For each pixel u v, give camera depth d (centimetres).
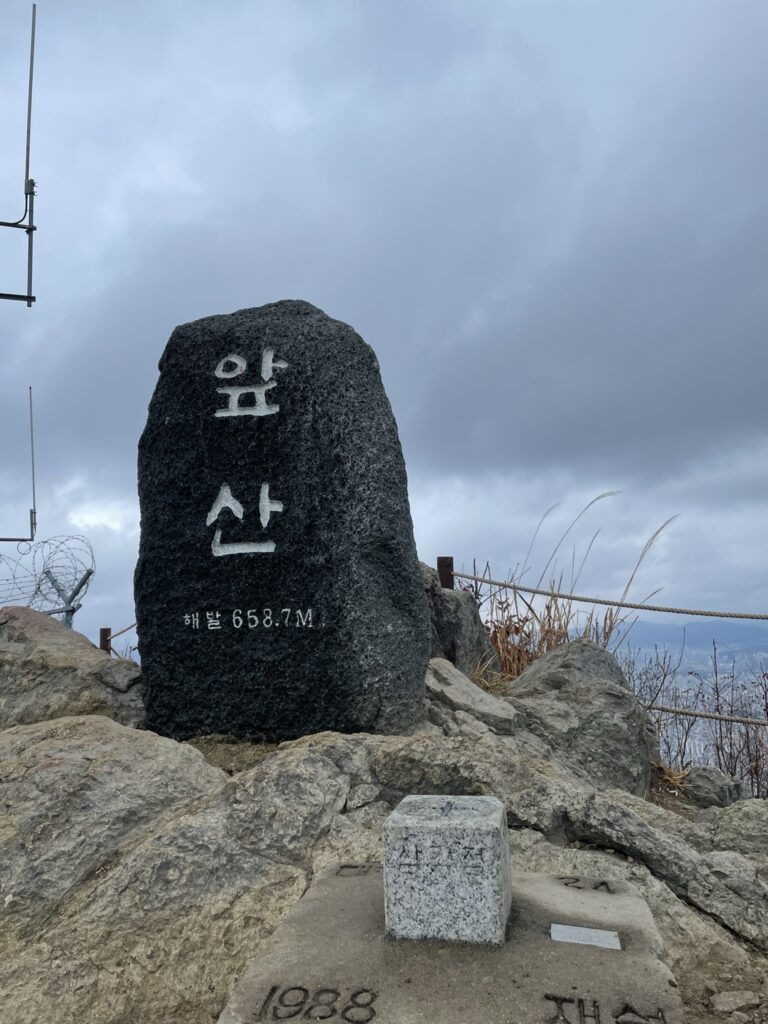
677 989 92
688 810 238
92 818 136
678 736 312
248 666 188
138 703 205
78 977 112
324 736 159
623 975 93
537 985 91
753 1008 102
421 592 194
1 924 122
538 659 284
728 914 120
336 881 119
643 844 127
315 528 189
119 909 120
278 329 202
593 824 129
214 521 195
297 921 106
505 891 104
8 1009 108
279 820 133
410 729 190
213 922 118
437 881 101
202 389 202
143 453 203
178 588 195
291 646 187
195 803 138
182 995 110
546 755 208
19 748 160
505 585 344
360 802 138
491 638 338
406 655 189
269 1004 90
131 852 130
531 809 132
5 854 130
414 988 91
